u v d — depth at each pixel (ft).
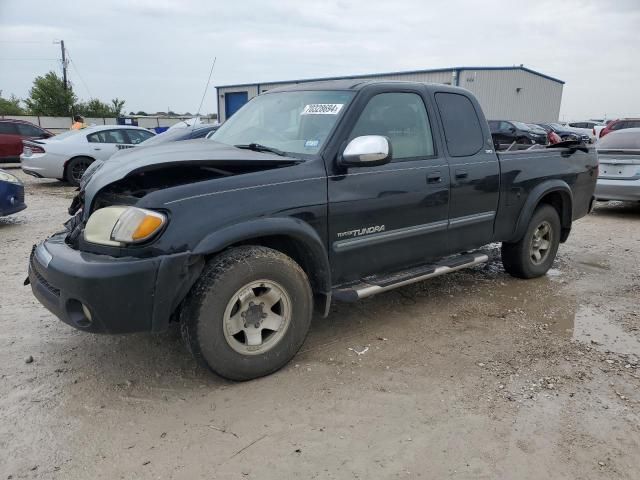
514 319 14.30
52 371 10.98
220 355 10.02
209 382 10.62
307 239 10.77
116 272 8.91
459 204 14.19
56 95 192.75
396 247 12.87
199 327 9.71
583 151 18.78
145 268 9.05
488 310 14.93
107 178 10.03
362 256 12.19
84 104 201.87
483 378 10.96
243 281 9.99
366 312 14.57
